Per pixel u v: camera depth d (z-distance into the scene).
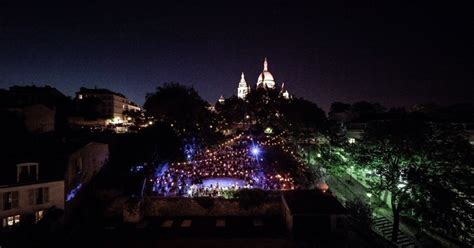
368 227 29.52
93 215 32.56
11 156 29.02
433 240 31.23
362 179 43.16
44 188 28.81
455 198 26.34
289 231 28.41
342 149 42.00
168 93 60.50
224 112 91.38
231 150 56.62
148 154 43.19
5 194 26.45
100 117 100.56
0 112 49.66
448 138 28.78
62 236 26.98
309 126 61.47
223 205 32.44
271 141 64.06
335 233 27.53
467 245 28.64
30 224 25.97
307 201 29.72
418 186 27.69
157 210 32.41
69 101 88.25
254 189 33.41
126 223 30.44
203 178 41.75
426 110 72.94
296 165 45.94
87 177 37.78
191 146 56.62
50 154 31.05
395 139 29.72
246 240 27.02
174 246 26.12
